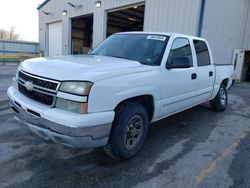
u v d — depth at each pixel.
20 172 2.72
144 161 3.12
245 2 14.41
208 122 5.02
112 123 2.75
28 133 3.84
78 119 2.31
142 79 3.00
